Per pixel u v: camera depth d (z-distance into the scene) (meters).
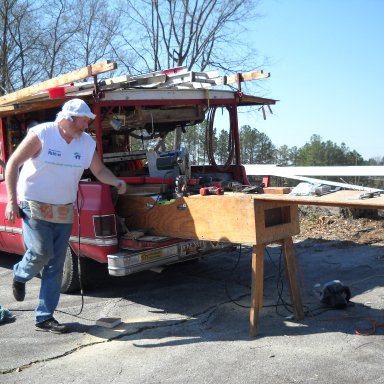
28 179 4.21
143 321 4.75
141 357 3.94
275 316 4.74
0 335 4.47
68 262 5.58
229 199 4.37
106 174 4.54
